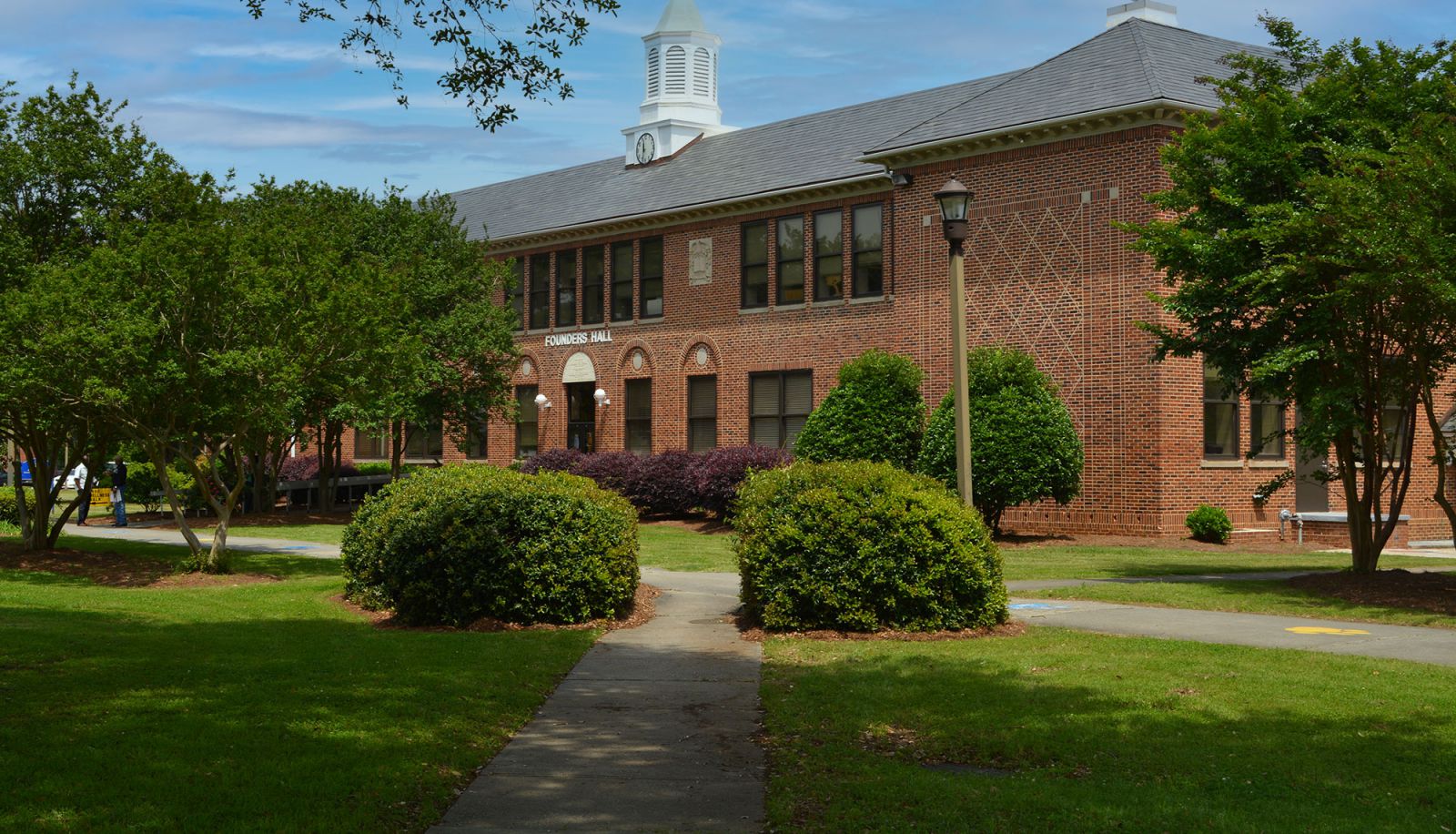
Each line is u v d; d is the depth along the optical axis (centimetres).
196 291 1731
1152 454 2469
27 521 2197
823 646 1195
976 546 1281
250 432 1969
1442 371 1662
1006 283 2714
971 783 701
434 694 933
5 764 703
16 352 1733
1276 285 1553
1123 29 2783
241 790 664
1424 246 1388
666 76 4034
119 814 617
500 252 4159
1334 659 1077
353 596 1570
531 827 634
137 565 2008
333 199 3372
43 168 2050
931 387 2858
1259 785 691
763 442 3331
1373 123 1585
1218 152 1714
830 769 739
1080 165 2584
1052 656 1102
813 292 3203
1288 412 2673
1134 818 629
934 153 2838
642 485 3172
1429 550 2583
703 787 710
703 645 1228
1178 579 1775
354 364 1878
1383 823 622
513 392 4141
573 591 1355
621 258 3778
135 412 1792
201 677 980
